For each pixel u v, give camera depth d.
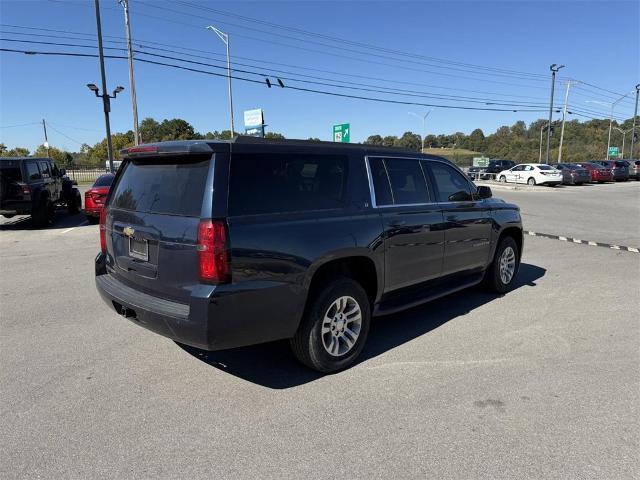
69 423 3.15
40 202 12.53
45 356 4.23
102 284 4.07
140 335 4.75
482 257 5.65
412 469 2.68
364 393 3.57
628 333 4.82
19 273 7.40
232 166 3.32
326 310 3.77
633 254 9.01
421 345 4.51
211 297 3.11
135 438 2.98
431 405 3.38
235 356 4.26
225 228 3.17
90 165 50.47
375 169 4.32
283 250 3.42
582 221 14.40
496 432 3.04
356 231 3.93
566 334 4.79
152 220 3.52
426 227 4.66
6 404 3.39
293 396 3.52
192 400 3.46
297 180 3.68
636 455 2.80
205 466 2.71
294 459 2.77
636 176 42.00
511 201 21.53
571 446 2.89
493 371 3.94
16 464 2.72
